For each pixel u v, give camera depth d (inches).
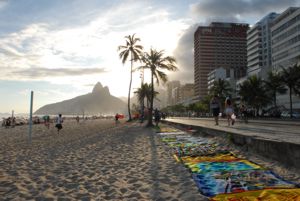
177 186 246.4
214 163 328.8
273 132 500.4
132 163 367.2
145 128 1226.6
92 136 847.7
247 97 3070.9
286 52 3941.9
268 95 3070.9
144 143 610.5
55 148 552.7
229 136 491.2
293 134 452.1
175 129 1093.1
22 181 278.8
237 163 323.9
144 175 294.7
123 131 1055.0
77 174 307.0
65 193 235.8
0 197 227.5
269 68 4266.7
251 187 224.4
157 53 1333.7
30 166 358.9
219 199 195.2
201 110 5201.8
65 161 393.4
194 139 637.3
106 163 372.2
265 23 5187.0
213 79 6574.8
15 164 375.6
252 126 743.7
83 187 253.1
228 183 239.0
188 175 285.0
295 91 2532.0
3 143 692.7
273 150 328.8
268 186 226.5
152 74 1353.3
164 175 290.4
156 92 2404.0
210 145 505.0
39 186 259.1
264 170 283.9
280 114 2650.1
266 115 2952.8
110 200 214.4
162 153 449.1
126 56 2155.5
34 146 598.9
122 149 516.4
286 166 296.0
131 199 215.6
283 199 186.9
